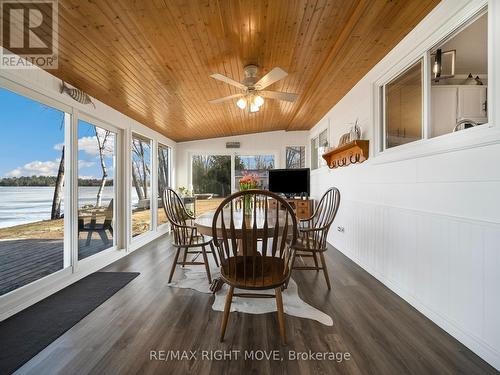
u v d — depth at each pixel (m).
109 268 3.01
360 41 2.28
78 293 2.31
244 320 1.84
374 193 2.74
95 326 1.77
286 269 1.73
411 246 2.09
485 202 1.45
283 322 1.58
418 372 1.34
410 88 2.31
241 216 2.46
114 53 2.20
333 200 2.62
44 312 1.97
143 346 1.55
